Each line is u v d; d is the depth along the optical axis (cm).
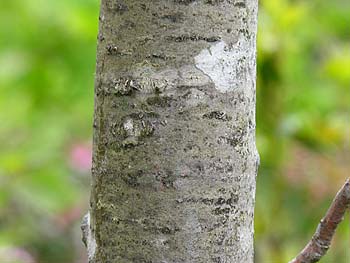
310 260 84
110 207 81
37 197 206
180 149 79
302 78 197
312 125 173
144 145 79
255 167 83
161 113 78
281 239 172
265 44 167
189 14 78
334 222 82
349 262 172
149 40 78
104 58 80
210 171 79
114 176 80
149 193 79
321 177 176
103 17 80
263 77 168
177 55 78
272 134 170
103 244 81
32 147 218
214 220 80
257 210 171
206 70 78
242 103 80
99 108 81
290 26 175
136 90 79
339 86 196
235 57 79
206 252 80
